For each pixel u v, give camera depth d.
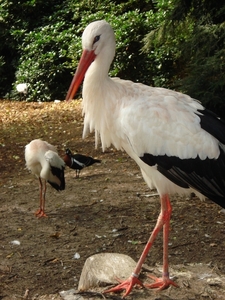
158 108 2.30
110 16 7.16
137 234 2.98
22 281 2.54
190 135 2.29
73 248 2.83
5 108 6.78
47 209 3.31
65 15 7.55
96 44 2.34
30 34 7.42
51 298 2.41
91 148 4.68
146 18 7.13
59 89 7.22
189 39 4.82
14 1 7.67
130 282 2.35
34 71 7.16
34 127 5.62
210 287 2.42
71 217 3.19
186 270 2.58
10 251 2.80
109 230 3.03
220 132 2.31
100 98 2.35
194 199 3.44
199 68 4.45
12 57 7.78
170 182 2.38
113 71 6.89
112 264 2.48
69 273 2.61
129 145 2.39
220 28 4.61
